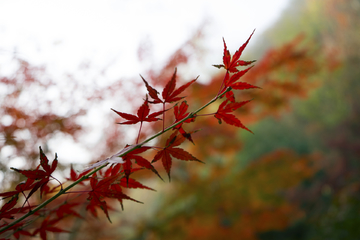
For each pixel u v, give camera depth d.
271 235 8.23
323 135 9.40
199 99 3.21
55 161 0.80
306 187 8.84
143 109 0.79
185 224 3.70
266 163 4.31
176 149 0.82
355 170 7.45
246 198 4.02
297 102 10.06
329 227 5.97
